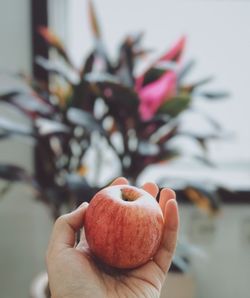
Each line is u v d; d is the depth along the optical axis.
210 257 0.92
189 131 0.69
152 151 0.62
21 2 0.87
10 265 0.92
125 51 0.68
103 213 0.34
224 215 0.91
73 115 0.60
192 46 0.92
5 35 0.87
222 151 0.97
